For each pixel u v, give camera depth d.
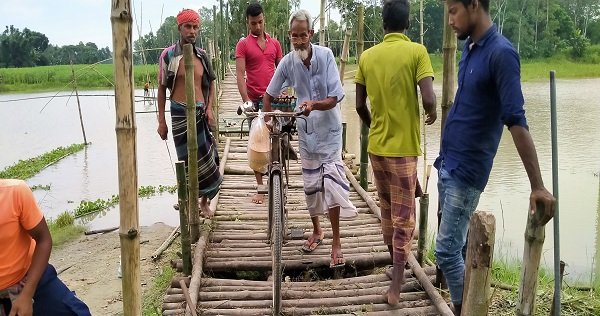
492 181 9.55
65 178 11.95
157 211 8.95
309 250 4.59
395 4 3.45
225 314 3.66
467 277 2.13
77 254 6.24
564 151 11.45
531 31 39.66
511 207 8.18
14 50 55.81
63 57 62.19
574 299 3.97
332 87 4.08
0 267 2.46
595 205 8.03
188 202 4.80
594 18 53.31
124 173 2.07
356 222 5.28
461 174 3.00
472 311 2.11
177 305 3.77
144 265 5.47
